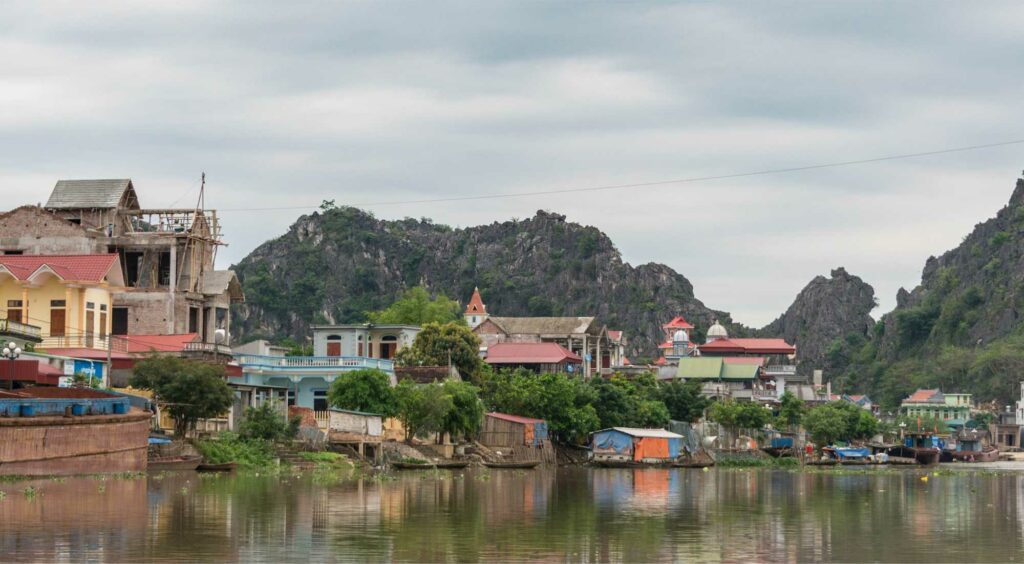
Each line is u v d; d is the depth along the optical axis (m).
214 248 145.62
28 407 70.56
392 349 162.62
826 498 91.50
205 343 114.62
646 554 52.66
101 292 117.44
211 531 54.22
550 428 154.50
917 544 58.34
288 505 67.31
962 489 109.94
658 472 140.25
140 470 84.00
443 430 126.94
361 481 91.06
